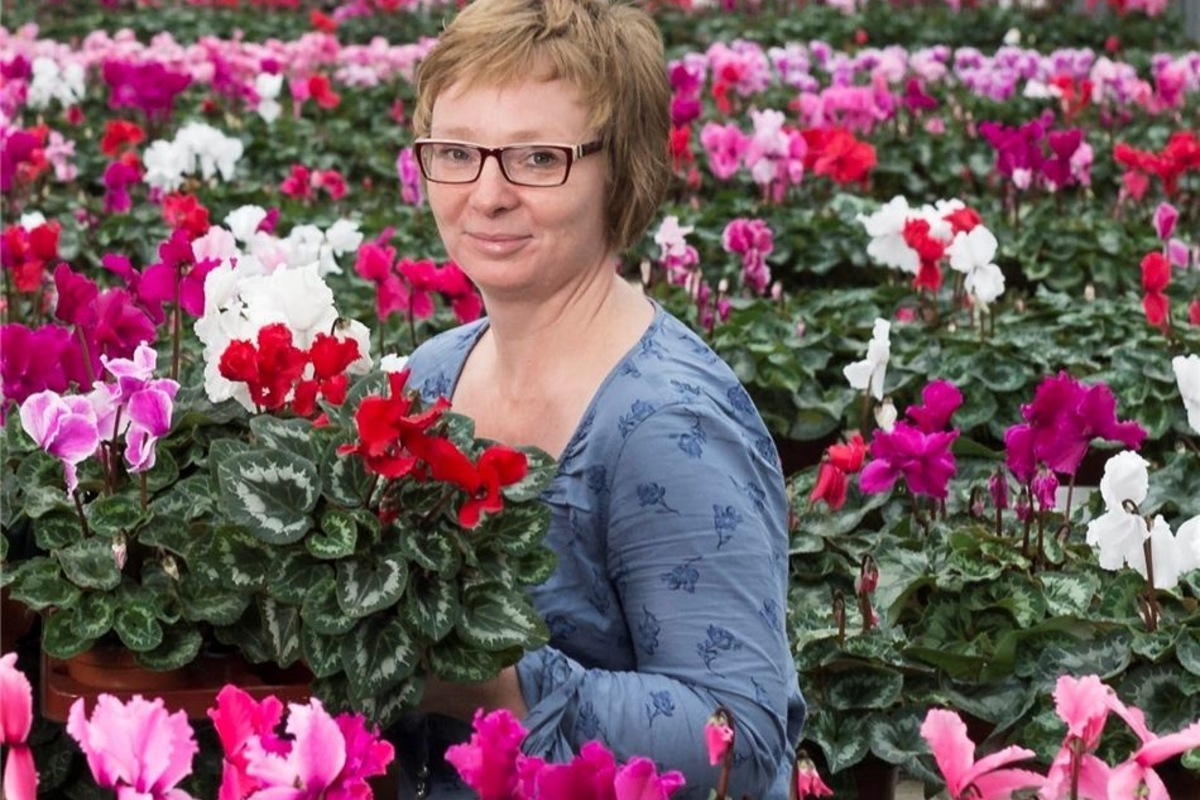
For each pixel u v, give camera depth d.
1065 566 5.39
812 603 5.50
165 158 10.02
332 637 3.20
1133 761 2.89
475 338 3.83
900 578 5.43
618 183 3.48
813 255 10.72
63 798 3.93
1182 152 10.22
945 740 2.91
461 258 3.49
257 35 22.16
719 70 15.26
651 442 3.36
